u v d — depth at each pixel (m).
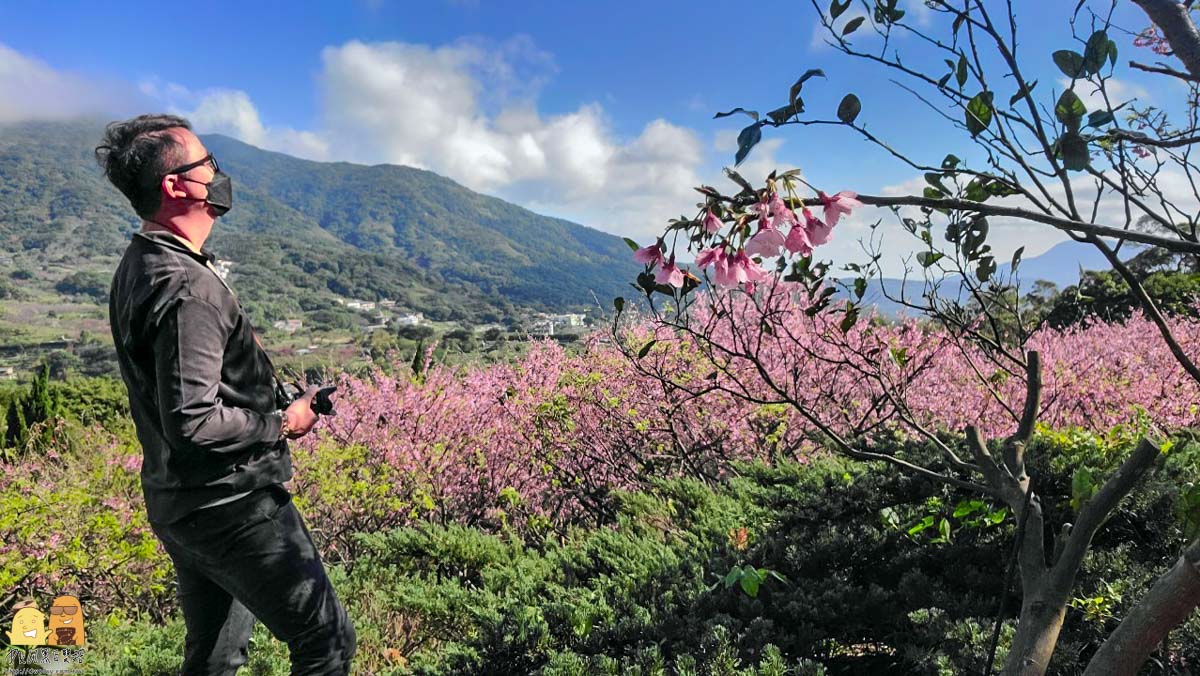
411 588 3.58
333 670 2.00
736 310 5.11
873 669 2.66
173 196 1.82
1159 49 1.55
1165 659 1.98
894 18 1.30
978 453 1.55
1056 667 2.10
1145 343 6.88
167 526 1.86
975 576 2.75
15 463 6.62
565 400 6.27
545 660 2.66
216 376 1.75
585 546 4.03
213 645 2.16
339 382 6.11
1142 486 2.61
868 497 3.38
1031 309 2.86
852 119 1.24
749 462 5.83
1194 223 1.33
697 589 2.95
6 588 4.05
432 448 5.91
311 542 2.01
